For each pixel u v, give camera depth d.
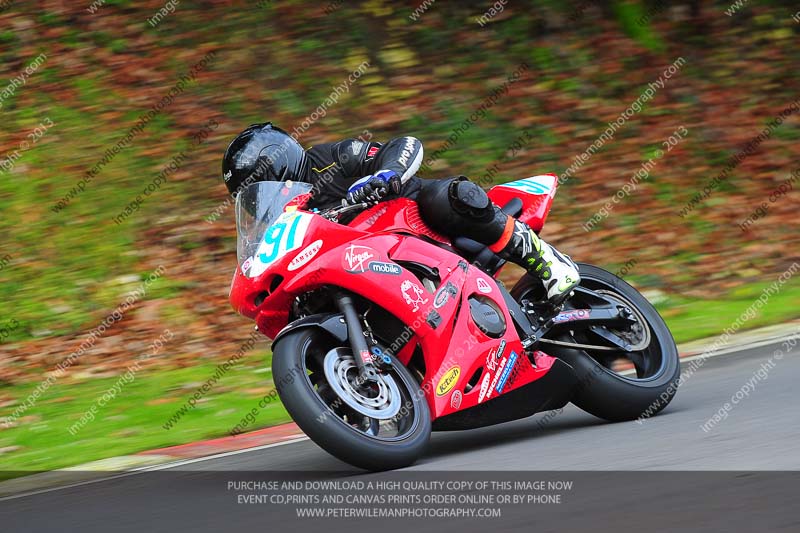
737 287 30.52
